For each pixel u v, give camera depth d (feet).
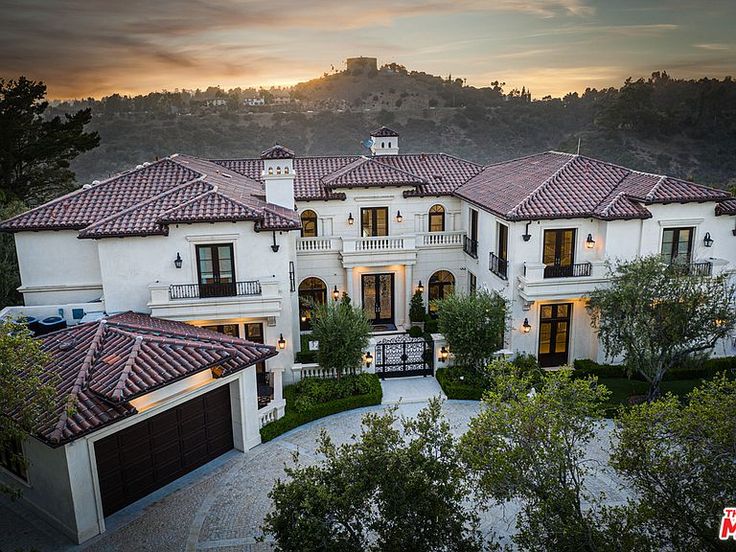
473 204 90.79
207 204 72.33
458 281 101.45
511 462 35.78
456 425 65.10
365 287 99.50
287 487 35.27
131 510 52.16
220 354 57.72
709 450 33.96
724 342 78.43
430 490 34.32
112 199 79.87
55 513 49.19
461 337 72.23
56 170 140.15
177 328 66.08
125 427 51.06
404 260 96.22
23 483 51.88
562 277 76.54
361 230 100.01
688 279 63.98
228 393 61.21
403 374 78.64
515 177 93.04
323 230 98.68
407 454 34.99
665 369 66.28
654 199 73.82
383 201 99.09
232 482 56.18
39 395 39.63
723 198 75.36
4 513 51.93
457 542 35.29
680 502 33.86
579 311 78.89
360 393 71.72
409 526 34.19
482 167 110.01
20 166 135.64
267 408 64.44
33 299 77.00
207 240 72.02
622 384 73.56
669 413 35.58
